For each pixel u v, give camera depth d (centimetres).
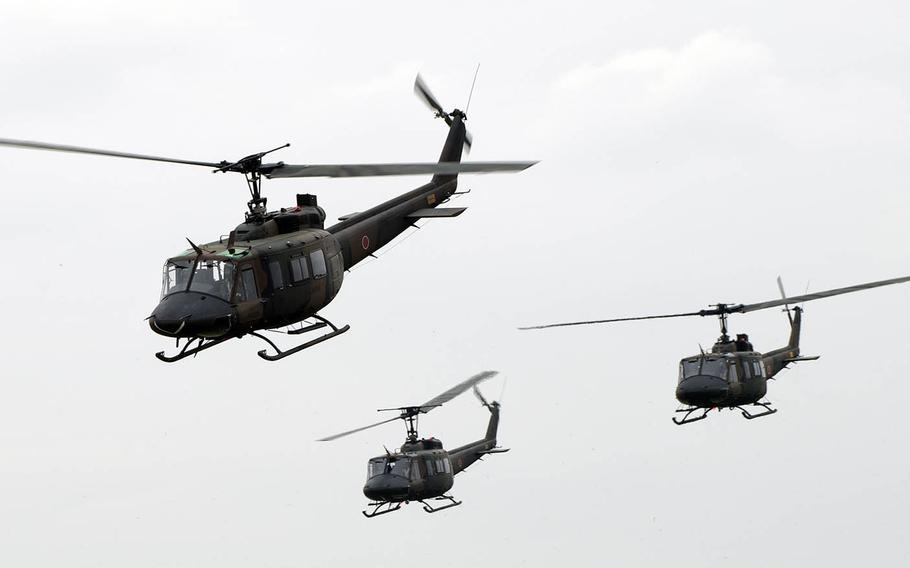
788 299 13362
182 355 8144
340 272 9288
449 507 15688
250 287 8181
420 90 12019
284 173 8081
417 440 15462
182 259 8138
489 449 17125
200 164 8012
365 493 14875
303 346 8569
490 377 15888
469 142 12056
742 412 13850
